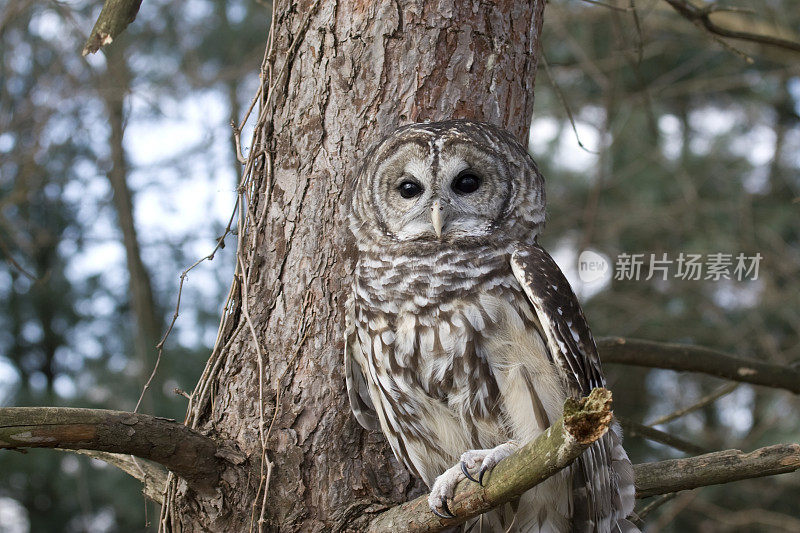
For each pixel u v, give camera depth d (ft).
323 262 17.78
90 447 15.06
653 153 51.29
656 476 18.29
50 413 14.58
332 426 17.29
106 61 33.30
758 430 43.93
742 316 48.47
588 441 11.99
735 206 49.21
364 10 18.11
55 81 37.88
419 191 18.08
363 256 17.92
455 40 18.24
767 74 48.24
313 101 18.19
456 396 17.31
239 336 17.78
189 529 17.16
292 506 16.85
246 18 47.21
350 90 18.08
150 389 36.14
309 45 18.34
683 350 24.22
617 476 18.57
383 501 17.08
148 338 40.50
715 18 44.50
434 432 17.79
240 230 17.90
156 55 45.57
